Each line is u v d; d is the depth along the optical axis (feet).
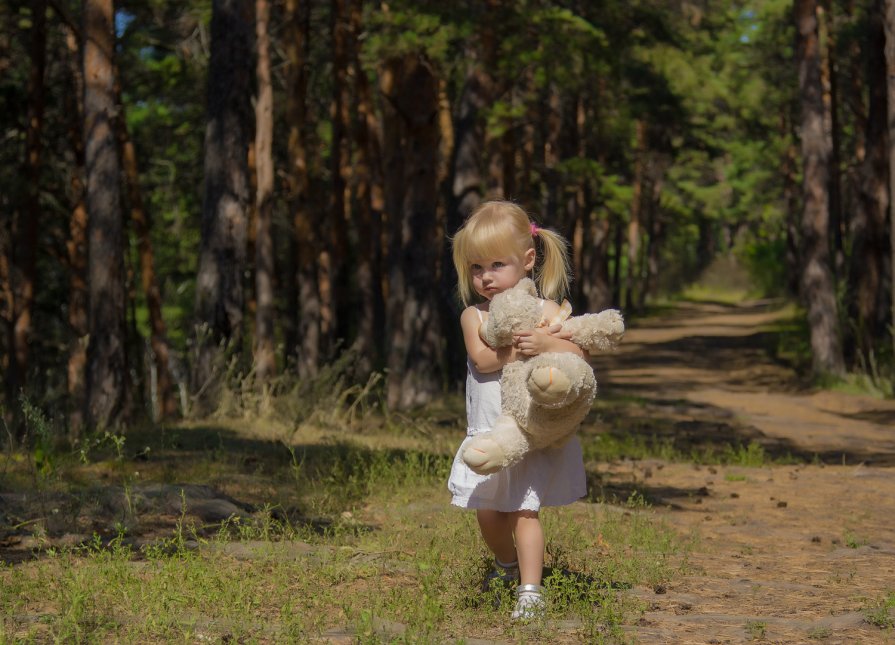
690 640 13.01
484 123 71.41
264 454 32.48
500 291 14.20
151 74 89.10
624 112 82.99
